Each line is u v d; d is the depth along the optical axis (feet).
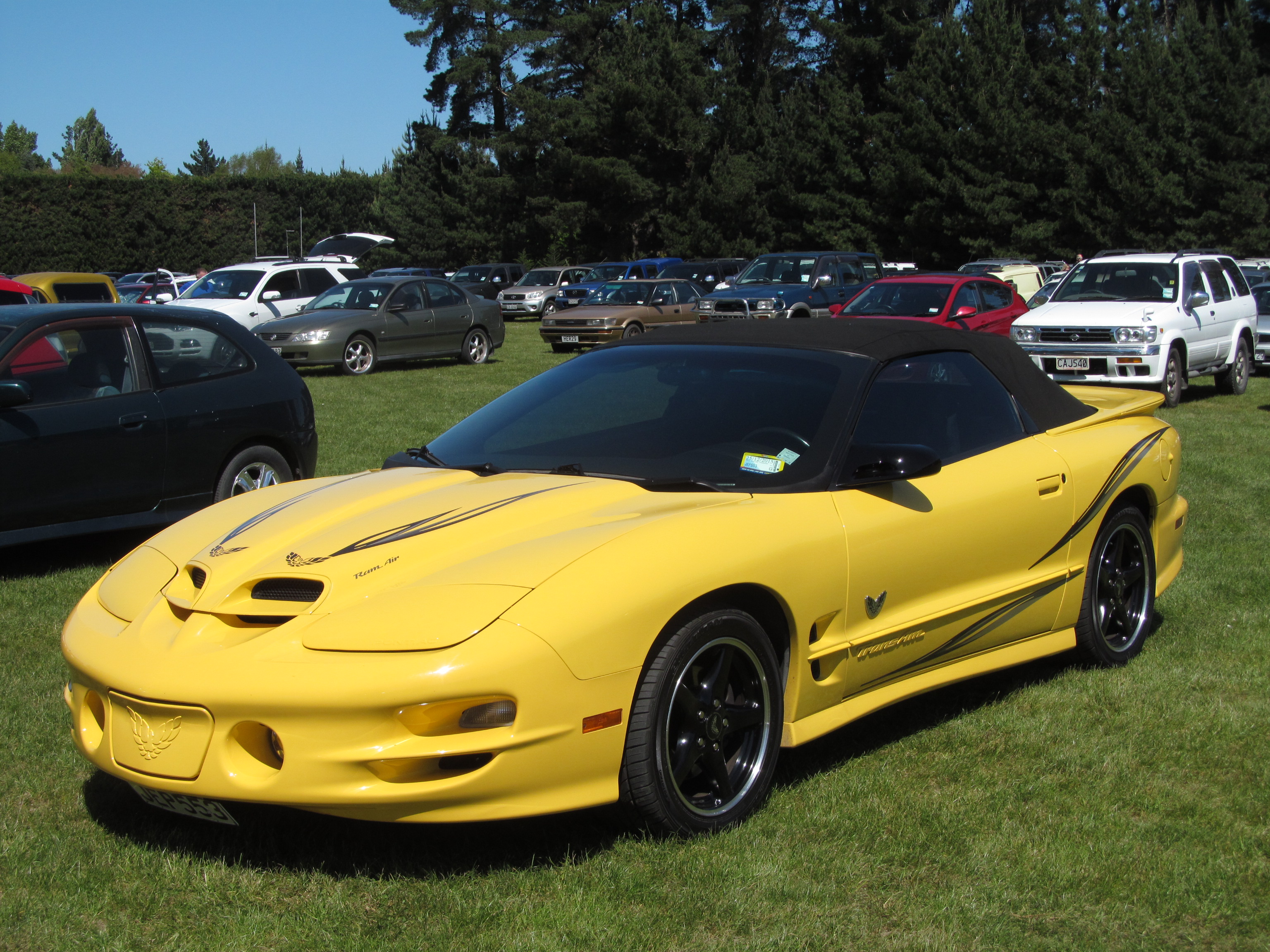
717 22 179.73
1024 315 49.03
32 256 164.04
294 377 24.70
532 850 9.89
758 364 13.14
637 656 9.48
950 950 8.43
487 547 10.07
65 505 20.17
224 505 12.40
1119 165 133.90
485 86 179.63
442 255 185.37
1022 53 146.82
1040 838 10.19
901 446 11.60
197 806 9.45
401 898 9.14
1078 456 14.37
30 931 8.67
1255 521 24.44
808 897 9.12
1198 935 8.73
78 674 10.09
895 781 11.44
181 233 175.52
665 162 172.04
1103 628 14.97
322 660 8.95
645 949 8.40
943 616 12.42
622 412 12.92
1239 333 50.21
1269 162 137.18
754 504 10.98
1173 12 175.22
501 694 8.86
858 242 151.74
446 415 42.11
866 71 174.19
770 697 10.68
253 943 8.51
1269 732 12.77
